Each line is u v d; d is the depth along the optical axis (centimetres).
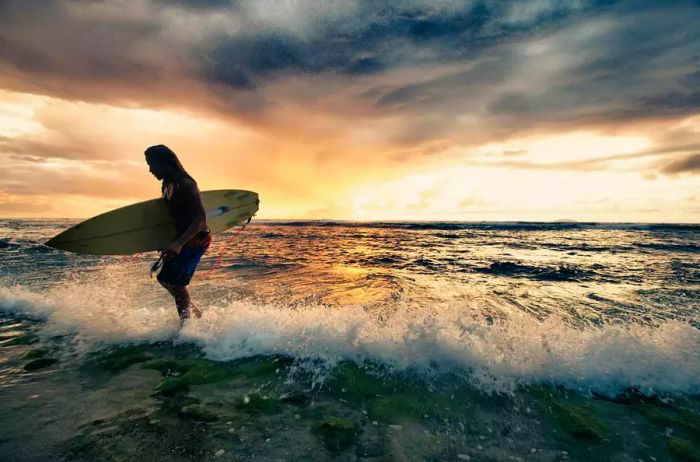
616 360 284
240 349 319
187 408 225
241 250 1212
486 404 238
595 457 186
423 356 299
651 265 867
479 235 2366
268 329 345
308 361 297
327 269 786
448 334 319
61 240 421
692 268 814
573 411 229
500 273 747
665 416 225
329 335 329
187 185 344
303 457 182
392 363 294
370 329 335
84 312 420
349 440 197
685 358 285
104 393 242
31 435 192
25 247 1120
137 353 313
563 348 300
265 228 3453
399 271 769
